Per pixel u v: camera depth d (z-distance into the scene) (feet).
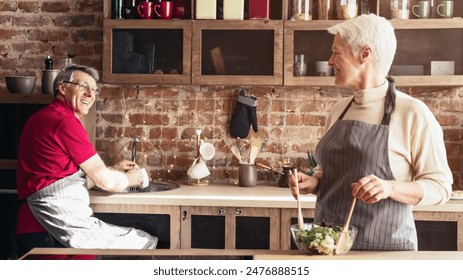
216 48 11.69
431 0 11.44
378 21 6.82
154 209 10.87
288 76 11.50
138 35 11.81
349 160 7.00
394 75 11.34
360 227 6.87
